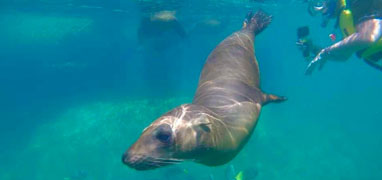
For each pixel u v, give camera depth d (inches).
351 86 2313.0
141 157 105.5
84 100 1006.4
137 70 1277.1
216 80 156.6
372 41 169.5
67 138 754.8
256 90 160.6
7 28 1739.7
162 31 917.2
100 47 1342.3
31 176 682.8
